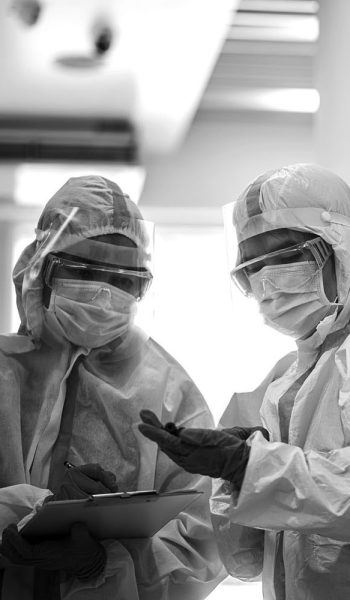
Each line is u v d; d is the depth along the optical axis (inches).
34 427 82.1
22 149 236.7
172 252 247.6
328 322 76.7
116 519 73.0
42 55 194.1
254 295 80.7
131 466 81.9
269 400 81.8
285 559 75.7
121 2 169.6
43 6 172.9
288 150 247.4
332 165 156.3
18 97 219.6
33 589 77.2
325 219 77.5
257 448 69.2
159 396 84.0
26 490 78.0
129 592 76.2
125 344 84.7
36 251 83.5
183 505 72.6
